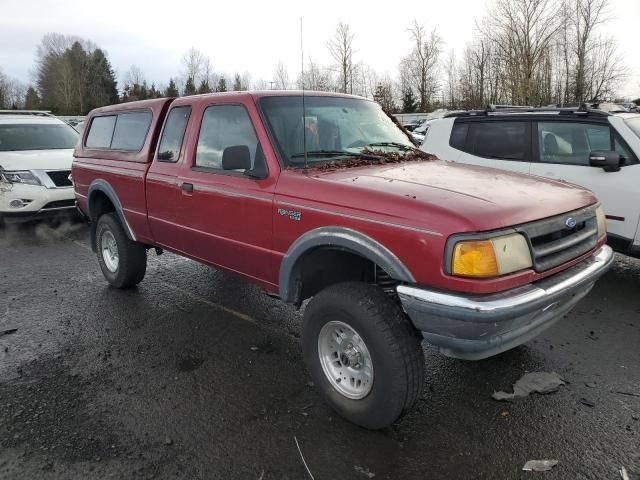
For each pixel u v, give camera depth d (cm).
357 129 419
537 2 3581
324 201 311
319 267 344
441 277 260
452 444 302
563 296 285
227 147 370
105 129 571
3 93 7569
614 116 578
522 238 272
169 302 536
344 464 286
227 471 281
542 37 3678
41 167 851
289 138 364
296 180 333
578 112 603
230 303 532
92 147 589
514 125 650
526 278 271
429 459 289
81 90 7238
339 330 316
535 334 297
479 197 286
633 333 445
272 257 351
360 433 312
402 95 5912
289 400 350
